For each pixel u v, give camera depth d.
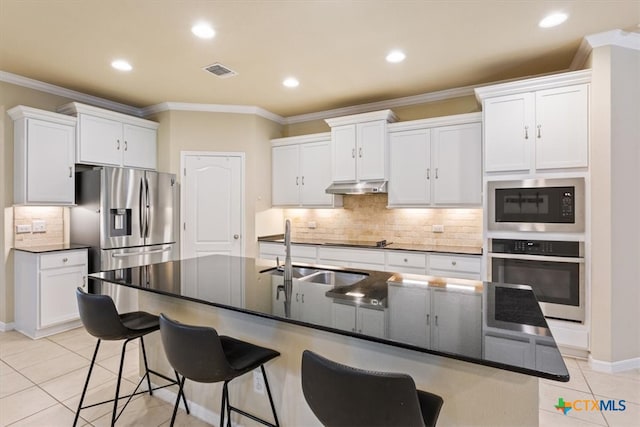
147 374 2.31
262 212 4.77
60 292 3.42
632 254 2.70
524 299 1.64
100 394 2.35
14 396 2.32
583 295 2.76
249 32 2.66
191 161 4.45
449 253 3.44
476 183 3.56
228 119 4.57
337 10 2.37
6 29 2.59
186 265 2.60
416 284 1.97
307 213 4.99
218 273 2.30
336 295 1.74
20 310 3.48
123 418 2.08
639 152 2.71
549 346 1.10
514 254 3.02
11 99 3.49
